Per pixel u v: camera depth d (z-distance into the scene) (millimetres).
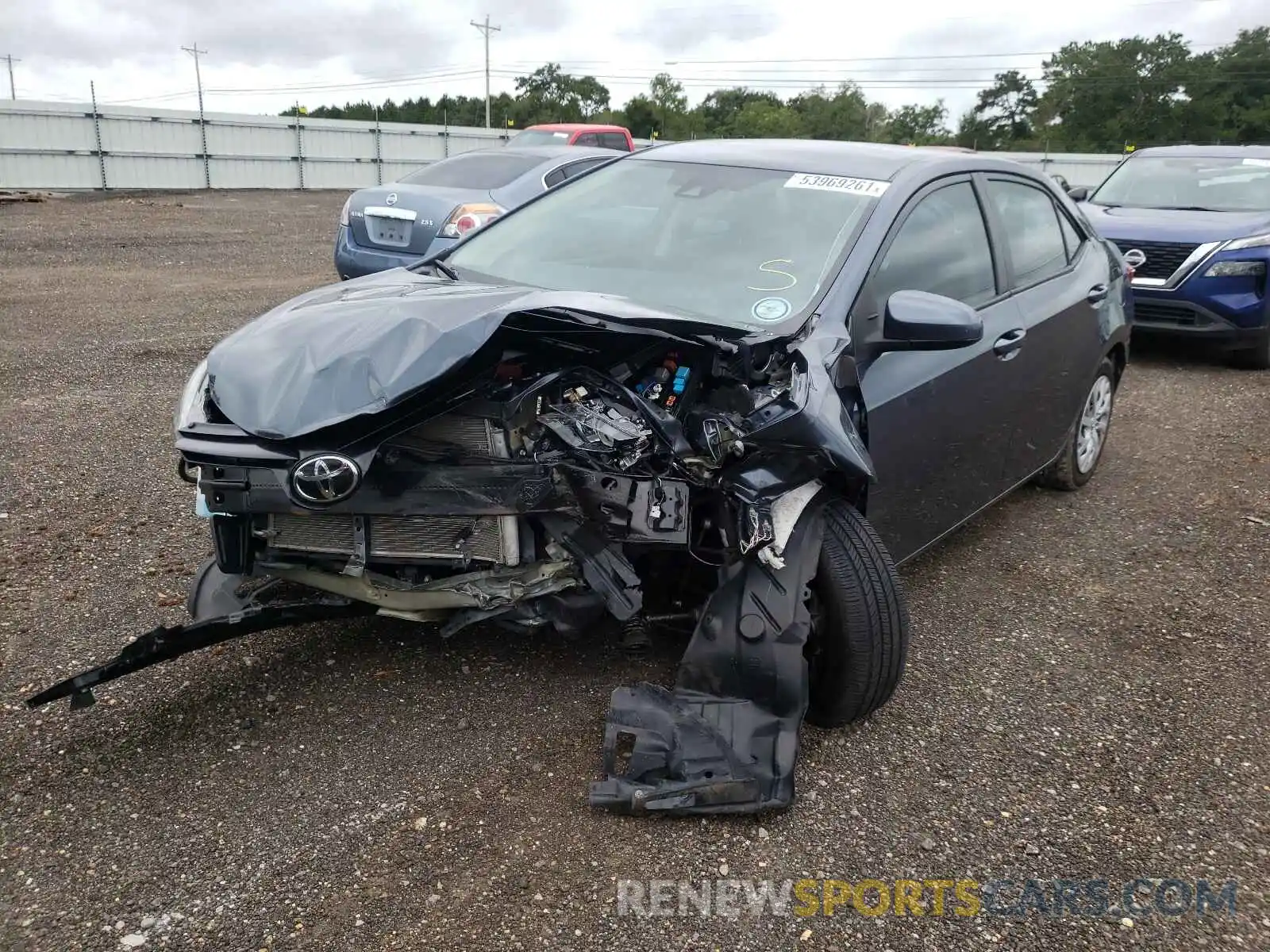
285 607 3029
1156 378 8406
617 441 2795
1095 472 6031
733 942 2393
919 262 3719
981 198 4301
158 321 8977
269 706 3232
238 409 2701
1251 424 7098
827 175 3916
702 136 78375
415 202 8430
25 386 6738
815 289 3342
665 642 3648
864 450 2912
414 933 2363
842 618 3029
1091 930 2496
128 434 5832
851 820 2846
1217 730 3402
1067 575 4590
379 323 2824
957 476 3951
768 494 2838
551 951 2336
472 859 2604
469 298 2941
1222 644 3998
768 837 2754
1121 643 3980
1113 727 3398
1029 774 3109
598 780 2924
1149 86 78562
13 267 11852
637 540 2838
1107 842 2822
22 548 4293
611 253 3807
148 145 28562
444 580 2926
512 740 3098
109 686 3303
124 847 2604
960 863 2709
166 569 4148
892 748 3203
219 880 2504
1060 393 4781
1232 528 5207
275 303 10172
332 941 2332
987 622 4105
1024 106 86312
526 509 2787
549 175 9125
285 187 31703
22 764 2908
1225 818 2945
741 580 2920
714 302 3377
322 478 2592
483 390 2801
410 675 3430
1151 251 8617
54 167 26844
